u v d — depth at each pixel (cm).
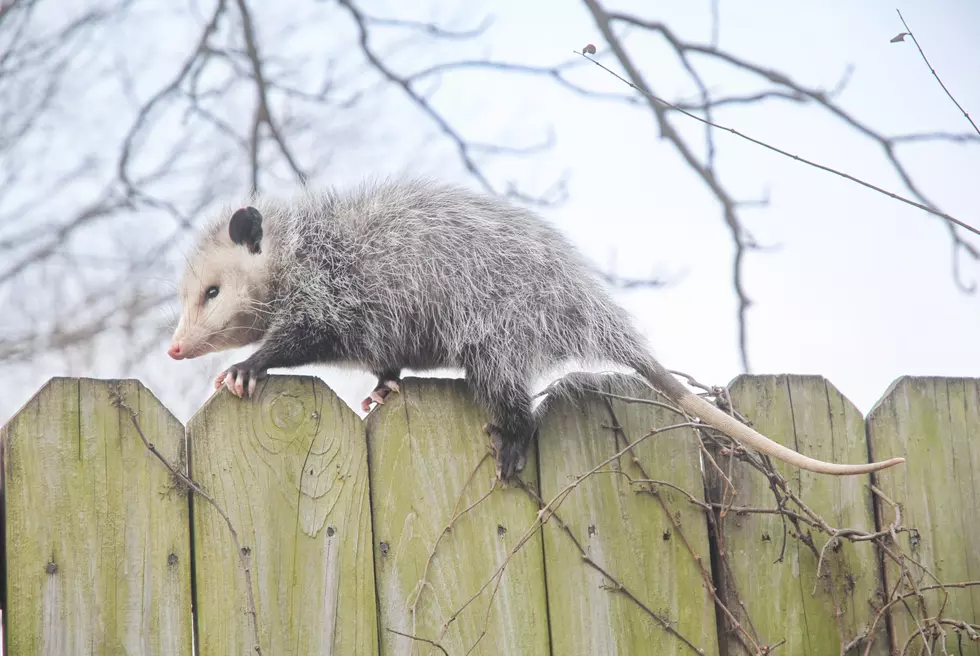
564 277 322
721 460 287
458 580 261
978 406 310
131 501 236
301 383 257
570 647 266
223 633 238
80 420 234
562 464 278
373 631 250
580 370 321
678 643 274
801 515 286
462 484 268
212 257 358
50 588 226
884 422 301
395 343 328
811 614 284
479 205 333
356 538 254
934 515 299
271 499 248
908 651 287
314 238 347
